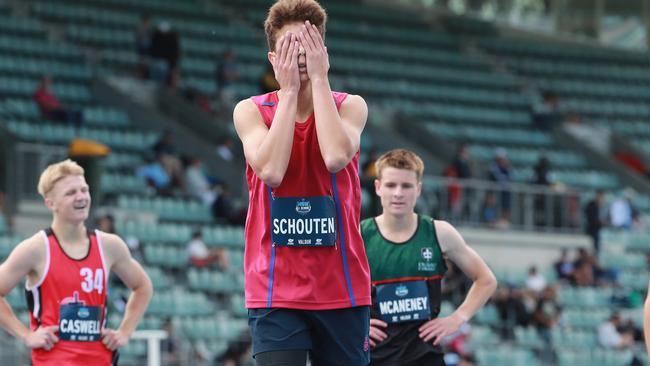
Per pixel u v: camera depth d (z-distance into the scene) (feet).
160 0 268.62
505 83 282.15
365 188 114.42
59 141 189.88
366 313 47.75
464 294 166.50
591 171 247.29
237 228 176.86
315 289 46.50
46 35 228.43
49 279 62.08
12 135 161.58
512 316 171.73
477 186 199.72
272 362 46.26
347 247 46.98
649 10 334.44
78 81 215.72
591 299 190.19
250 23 280.31
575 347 171.32
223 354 136.05
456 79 277.64
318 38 45.42
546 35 331.77
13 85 205.67
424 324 64.90
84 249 62.85
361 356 47.75
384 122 244.22
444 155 237.45
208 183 192.95
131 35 243.60
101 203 168.96
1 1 238.68
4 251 151.43
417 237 65.51
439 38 300.20
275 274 46.70
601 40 337.31
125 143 197.57
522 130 257.96
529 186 208.44
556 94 287.07
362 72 267.39
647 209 239.30
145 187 180.86
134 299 64.85
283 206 46.55
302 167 46.47
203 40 257.34
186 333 149.48
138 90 217.36
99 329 62.80
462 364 148.25
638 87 303.27
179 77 231.50
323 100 45.09
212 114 213.87
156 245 163.84
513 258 201.36
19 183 159.43
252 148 45.73
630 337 174.91
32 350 62.59
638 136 278.87
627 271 207.92
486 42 304.91
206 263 163.32
